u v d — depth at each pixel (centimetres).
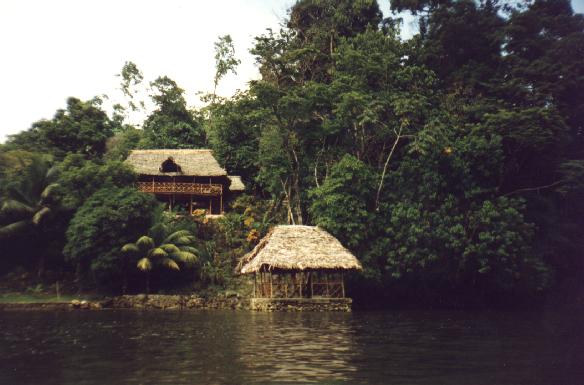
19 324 1816
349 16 4247
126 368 954
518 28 3653
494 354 1141
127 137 4972
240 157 4378
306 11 4416
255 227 3422
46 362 1024
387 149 3312
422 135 2869
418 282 3136
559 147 3297
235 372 912
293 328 1677
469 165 2992
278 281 2961
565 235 3466
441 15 3916
